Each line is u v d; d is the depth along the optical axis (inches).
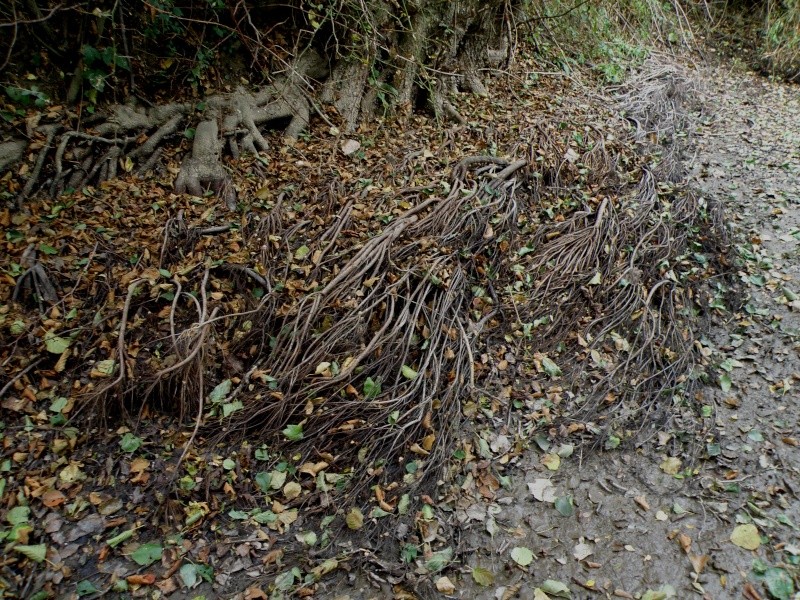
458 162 203.8
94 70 184.2
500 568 112.3
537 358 155.9
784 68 402.9
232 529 115.7
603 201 199.3
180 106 198.4
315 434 130.7
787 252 202.5
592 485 128.6
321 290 150.9
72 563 106.7
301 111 218.8
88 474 120.4
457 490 125.3
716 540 116.5
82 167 176.9
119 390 129.3
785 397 149.2
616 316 166.9
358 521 116.7
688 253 193.9
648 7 403.2
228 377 141.0
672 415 144.5
